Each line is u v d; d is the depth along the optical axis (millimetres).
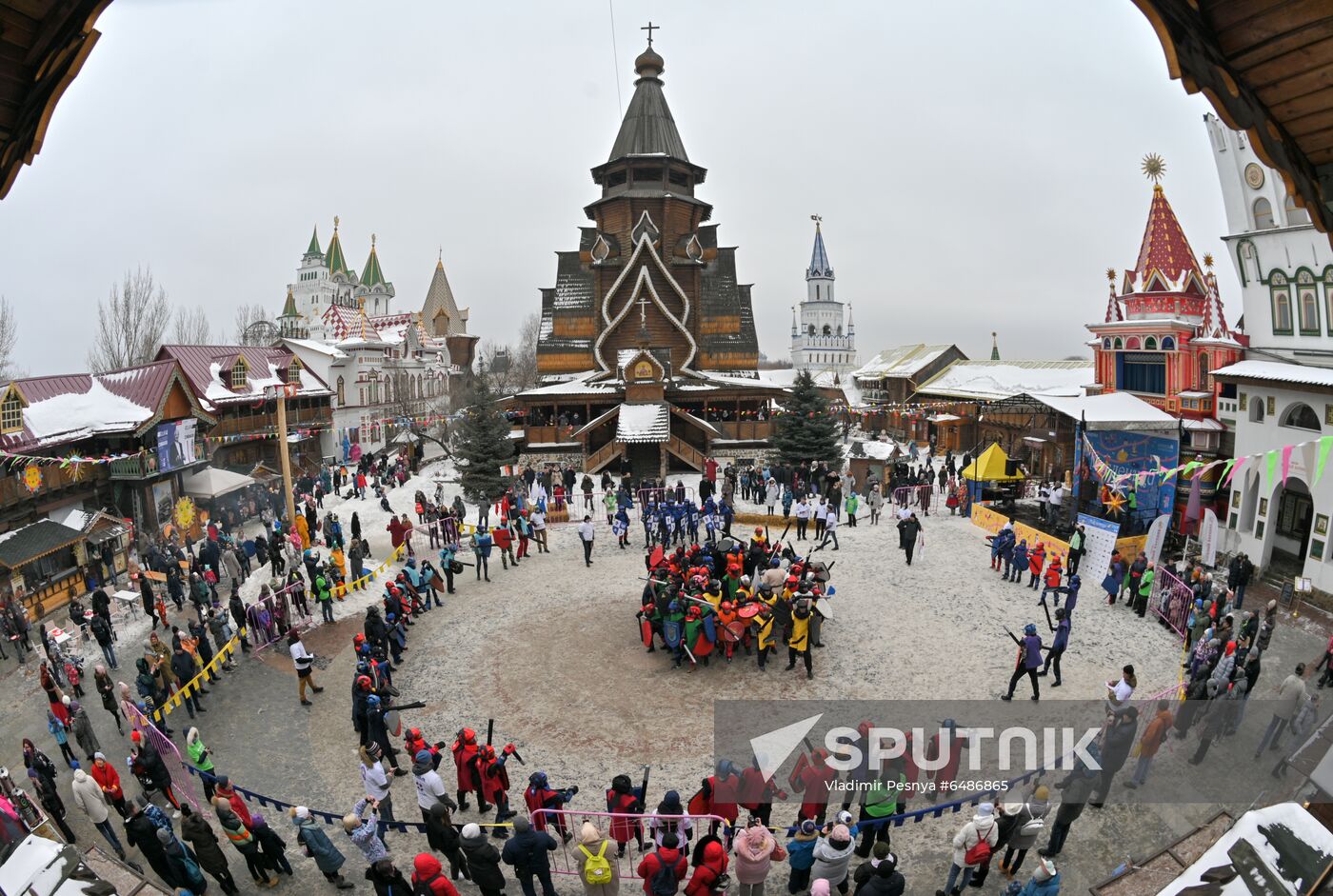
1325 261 28547
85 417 33469
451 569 27312
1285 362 30188
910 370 76188
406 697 19703
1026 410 40281
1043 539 29234
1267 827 7973
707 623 20438
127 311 58844
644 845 13547
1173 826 13273
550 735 17578
